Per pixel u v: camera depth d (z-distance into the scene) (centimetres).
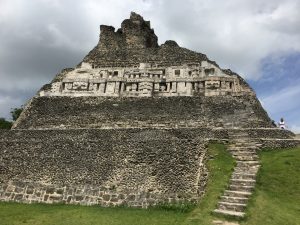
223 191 1561
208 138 2106
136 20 3759
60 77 3412
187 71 3212
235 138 2127
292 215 1395
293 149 2050
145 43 3631
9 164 2142
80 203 1855
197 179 1869
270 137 2220
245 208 1412
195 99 2809
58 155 2147
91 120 2675
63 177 2006
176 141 2070
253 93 2833
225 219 1365
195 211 1480
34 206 1812
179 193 1817
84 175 1991
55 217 1581
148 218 1530
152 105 2800
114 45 3647
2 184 2006
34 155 2178
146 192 1831
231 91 2903
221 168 1762
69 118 2719
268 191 1587
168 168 1939
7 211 1697
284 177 1692
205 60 3312
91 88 3128
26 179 2042
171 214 1608
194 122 2531
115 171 1973
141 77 3153
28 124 2692
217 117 2553
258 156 1927
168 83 3058
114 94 3017
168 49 3481
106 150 2114
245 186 1579
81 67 3491
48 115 2778
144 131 2308
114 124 2622
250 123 2422
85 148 2161
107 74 3341
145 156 2016
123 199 1816
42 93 3133
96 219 1535
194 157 1978
